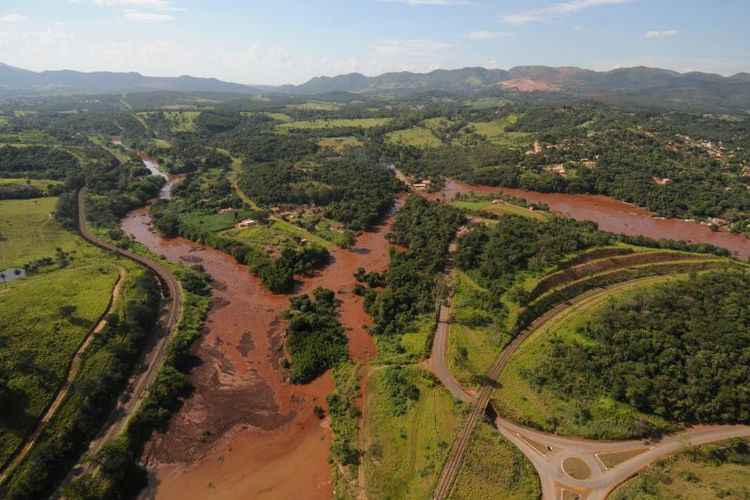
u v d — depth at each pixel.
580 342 97.25
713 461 72.06
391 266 145.12
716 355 84.62
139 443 80.19
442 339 104.25
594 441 77.12
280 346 108.88
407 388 88.19
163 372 94.19
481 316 110.62
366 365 99.81
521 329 105.81
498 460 71.50
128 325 104.38
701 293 104.81
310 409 89.62
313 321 113.19
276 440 82.19
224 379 97.44
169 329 111.69
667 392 80.56
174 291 130.12
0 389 77.81
